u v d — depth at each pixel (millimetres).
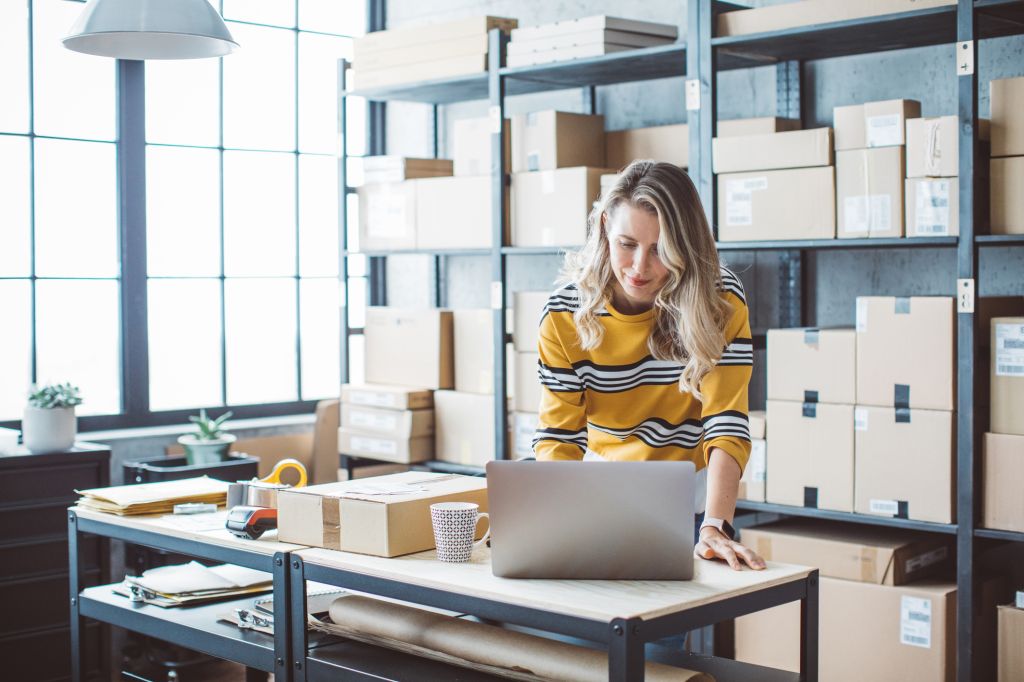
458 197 3961
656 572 1772
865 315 3023
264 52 4676
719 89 3877
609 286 2059
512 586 1749
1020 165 2797
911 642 2957
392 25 4977
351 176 5008
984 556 3311
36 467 3484
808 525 3328
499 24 3910
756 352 3779
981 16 2924
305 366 4879
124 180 4254
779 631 3193
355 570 1926
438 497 2059
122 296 4266
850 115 3047
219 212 4562
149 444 4129
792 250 3658
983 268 3334
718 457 1993
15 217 4047
